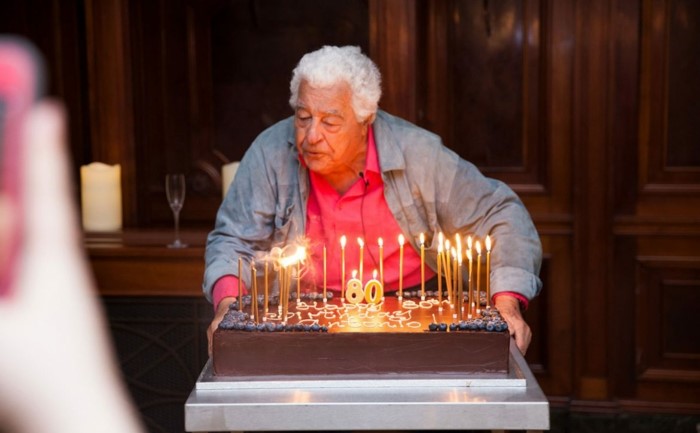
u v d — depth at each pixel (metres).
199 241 3.59
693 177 3.85
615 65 3.77
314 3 3.97
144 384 3.53
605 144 3.79
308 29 3.99
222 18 4.02
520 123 3.94
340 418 1.71
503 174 3.96
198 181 4.10
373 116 2.29
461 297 1.96
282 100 4.04
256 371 1.81
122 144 3.91
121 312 3.51
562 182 3.89
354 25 3.95
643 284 3.90
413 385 1.79
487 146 3.96
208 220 4.12
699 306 3.88
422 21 3.91
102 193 3.82
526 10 3.88
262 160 2.44
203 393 1.77
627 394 3.96
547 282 3.93
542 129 3.91
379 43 3.69
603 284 3.86
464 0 3.91
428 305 2.12
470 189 2.38
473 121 3.96
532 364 4.00
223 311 2.14
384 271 2.40
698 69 3.81
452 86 3.96
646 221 3.82
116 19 3.84
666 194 3.86
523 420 1.70
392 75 3.69
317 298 2.18
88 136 4.15
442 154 2.37
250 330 1.80
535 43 3.89
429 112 3.96
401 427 1.71
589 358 3.90
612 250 3.84
